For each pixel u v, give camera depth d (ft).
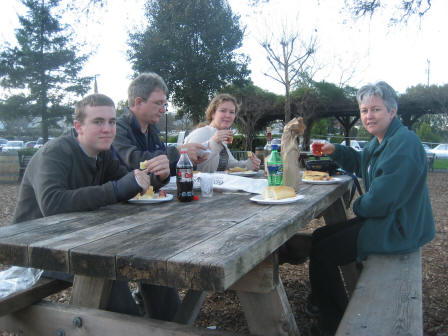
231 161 11.20
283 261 9.25
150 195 6.15
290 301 9.32
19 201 5.99
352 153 9.27
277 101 65.51
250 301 4.76
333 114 71.77
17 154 40.88
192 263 3.11
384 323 4.22
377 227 6.52
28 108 72.59
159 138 9.80
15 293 4.79
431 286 10.01
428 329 7.80
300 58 43.50
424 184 6.59
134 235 4.06
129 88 8.91
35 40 68.33
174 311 7.59
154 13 58.44
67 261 3.59
